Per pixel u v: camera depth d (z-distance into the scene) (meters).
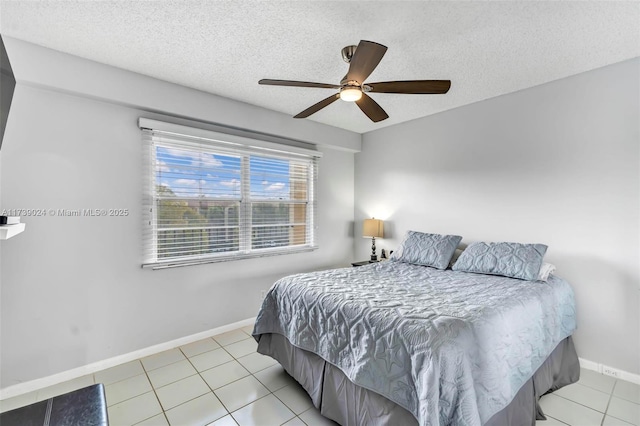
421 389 1.26
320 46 2.09
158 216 2.71
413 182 3.73
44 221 2.17
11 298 2.06
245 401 2.00
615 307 2.30
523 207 2.80
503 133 2.93
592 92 2.41
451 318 1.50
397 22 1.81
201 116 2.83
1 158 2.03
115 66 2.36
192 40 2.02
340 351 1.72
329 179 4.14
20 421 1.16
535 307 1.92
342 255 4.30
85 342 2.33
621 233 2.29
